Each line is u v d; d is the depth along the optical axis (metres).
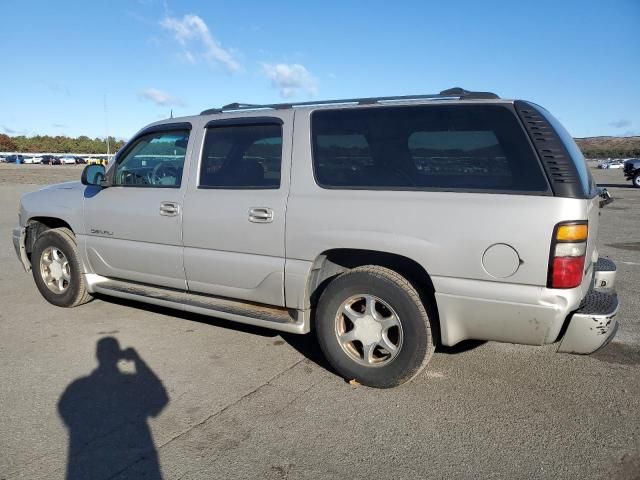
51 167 58.50
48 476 2.71
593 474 2.74
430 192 3.37
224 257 4.16
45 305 5.64
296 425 3.21
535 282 3.08
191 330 4.86
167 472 2.75
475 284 3.22
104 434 3.10
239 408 3.42
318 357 4.27
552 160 3.10
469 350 4.39
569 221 3.01
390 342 3.63
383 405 3.46
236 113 4.30
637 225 12.59
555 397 3.59
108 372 3.95
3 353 4.31
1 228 11.42
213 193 4.23
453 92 3.60
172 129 4.63
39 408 3.40
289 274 3.85
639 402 3.52
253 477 2.71
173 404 3.46
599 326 3.13
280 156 3.97
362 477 2.72
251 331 4.85
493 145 3.25
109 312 5.38
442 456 2.90
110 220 4.89
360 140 3.66
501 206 3.14
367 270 3.60
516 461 2.85
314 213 3.71
